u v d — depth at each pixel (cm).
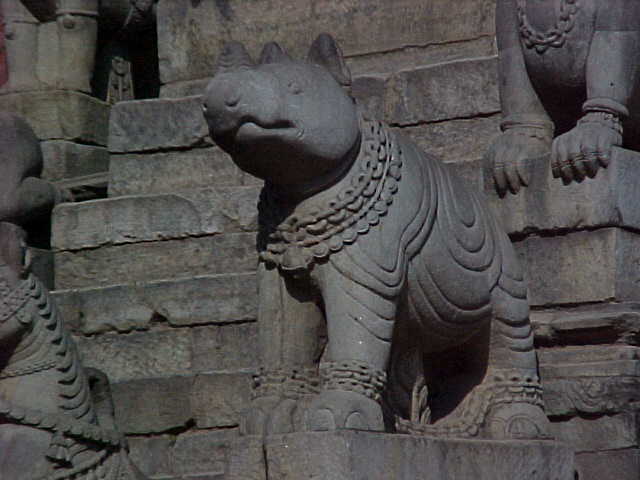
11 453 845
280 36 1153
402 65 1109
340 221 741
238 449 738
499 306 802
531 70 917
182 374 967
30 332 863
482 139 1016
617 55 881
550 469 791
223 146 746
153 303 1009
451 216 776
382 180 748
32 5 1225
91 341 1016
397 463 723
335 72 759
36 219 1134
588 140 868
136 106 1120
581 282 875
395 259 743
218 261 1045
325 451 707
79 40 1226
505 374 809
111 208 1073
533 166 894
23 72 1229
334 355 740
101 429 862
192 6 1179
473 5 1088
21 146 1114
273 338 765
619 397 831
